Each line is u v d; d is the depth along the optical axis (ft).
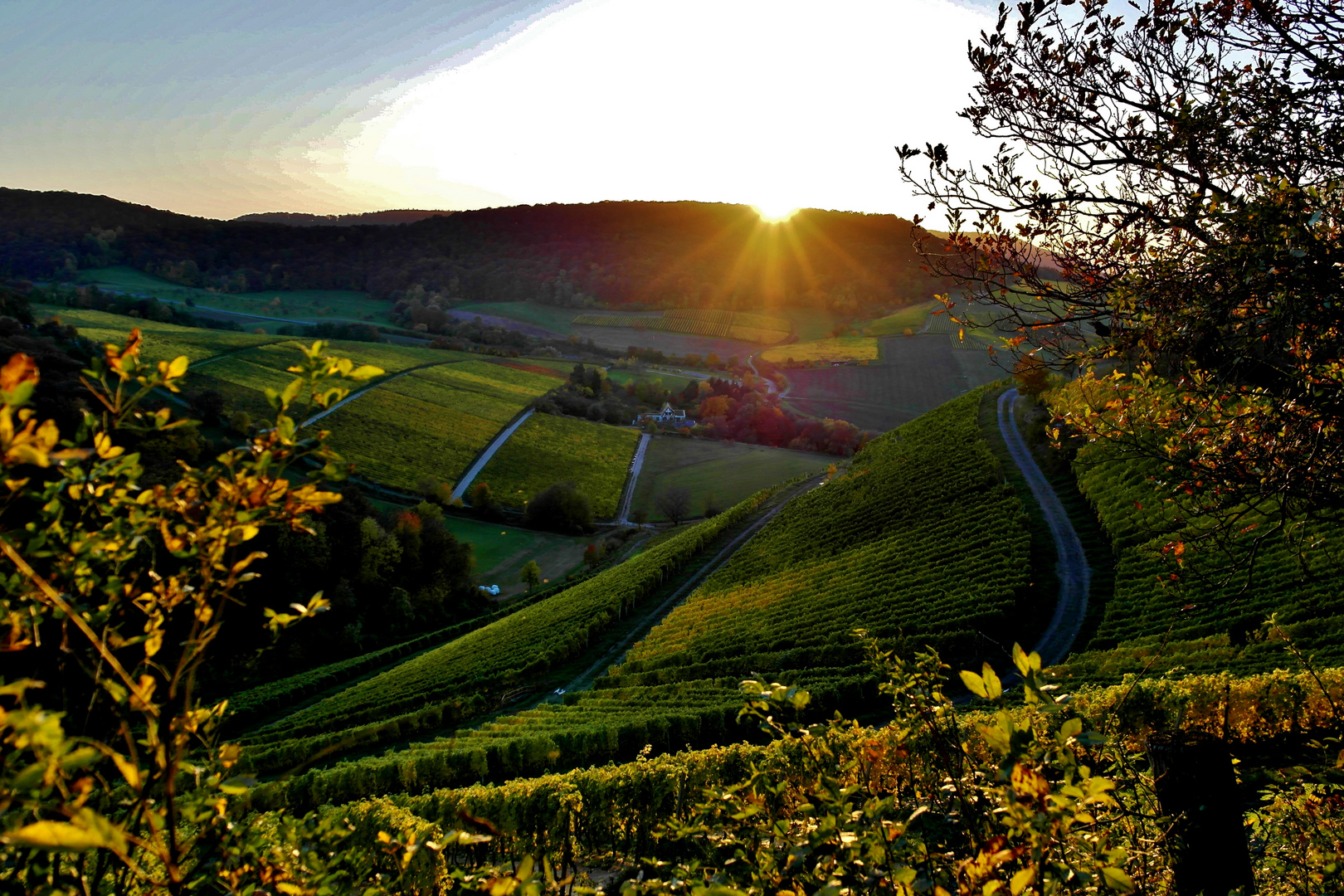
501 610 212.02
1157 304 16.61
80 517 7.43
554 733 85.66
